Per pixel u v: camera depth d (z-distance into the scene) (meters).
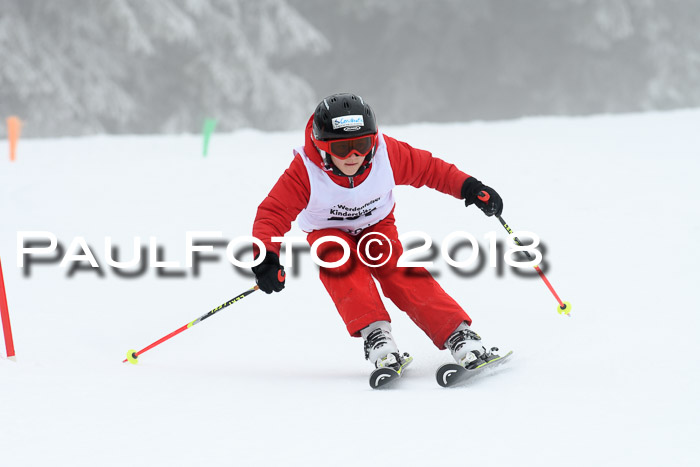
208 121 16.14
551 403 5.28
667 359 6.16
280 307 9.02
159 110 51.19
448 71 59.91
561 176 13.47
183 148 17.83
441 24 58.72
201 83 50.22
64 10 45.91
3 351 7.44
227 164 15.27
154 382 6.11
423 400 5.49
